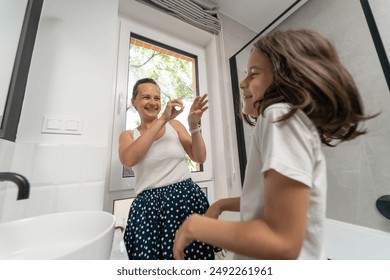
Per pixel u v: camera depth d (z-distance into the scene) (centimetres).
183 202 76
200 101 87
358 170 93
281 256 26
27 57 64
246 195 42
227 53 152
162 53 142
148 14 129
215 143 146
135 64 128
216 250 80
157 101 90
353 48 97
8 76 59
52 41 80
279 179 28
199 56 156
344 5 101
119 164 106
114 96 112
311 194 35
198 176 138
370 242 85
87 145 79
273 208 28
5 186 63
